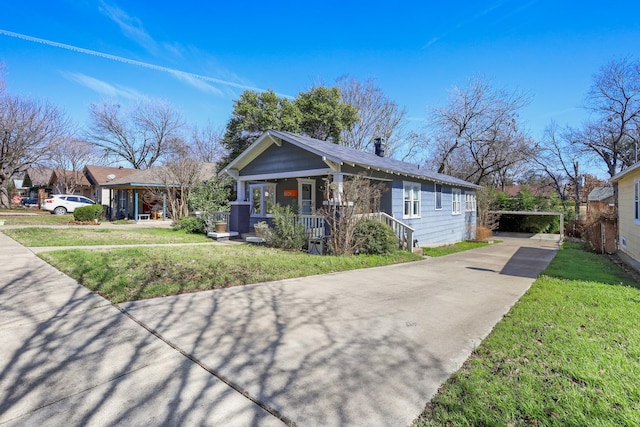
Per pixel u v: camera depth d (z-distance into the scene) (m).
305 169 10.20
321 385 2.39
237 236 11.91
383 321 3.80
